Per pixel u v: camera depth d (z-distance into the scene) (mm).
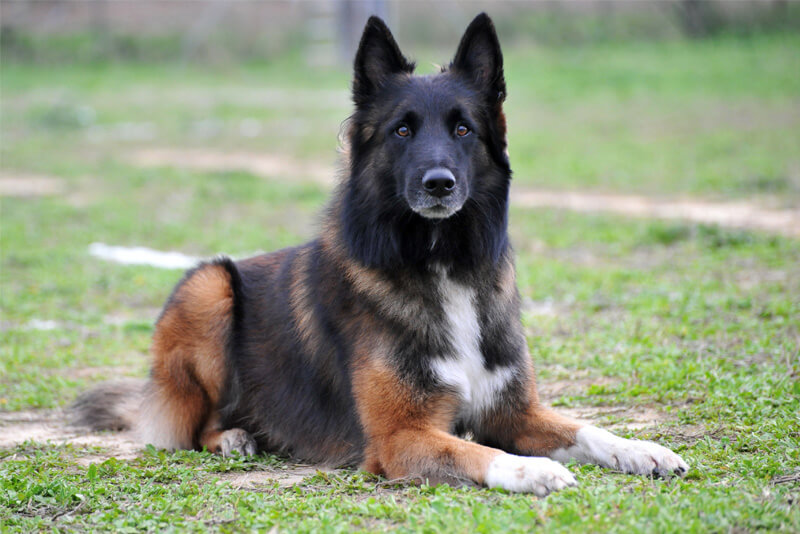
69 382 10844
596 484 6578
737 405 8250
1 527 6223
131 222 20688
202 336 8766
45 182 26828
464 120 7730
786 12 50375
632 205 21016
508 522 5734
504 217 7992
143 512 6375
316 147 32875
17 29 56125
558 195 22828
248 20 58562
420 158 7387
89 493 6785
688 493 6176
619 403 9102
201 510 6445
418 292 7445
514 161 27688
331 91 47094
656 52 48906
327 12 57594
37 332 12977
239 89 48594
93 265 17078
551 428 7500
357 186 7801
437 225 7508
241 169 28234
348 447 7719
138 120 40031
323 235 8117
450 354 7430
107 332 13156
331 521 5965
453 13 54000
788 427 7551
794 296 12258
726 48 47938
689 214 19219
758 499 5980
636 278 14375
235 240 18922
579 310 12922
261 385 8531
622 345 10828
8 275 16344
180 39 57562
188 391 8812
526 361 7871
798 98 35625
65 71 53125
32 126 38344
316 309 7895
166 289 15414
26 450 8461
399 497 6578
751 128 30422
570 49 51750
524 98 40344
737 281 13609
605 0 54844
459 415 7625
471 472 6637
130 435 9375
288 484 7199
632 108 36531
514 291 8094
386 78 8078
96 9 58094
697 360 9844
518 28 54094
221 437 8586
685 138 29625
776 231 16938
